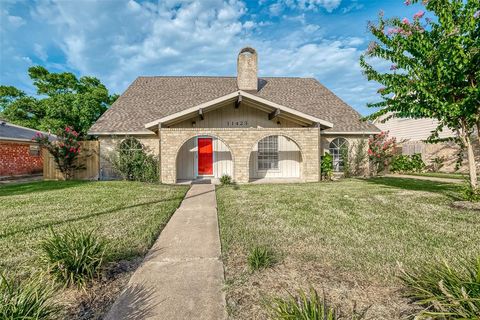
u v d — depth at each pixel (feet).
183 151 43.21
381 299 7.85
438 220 15.98
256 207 20.20
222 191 28.71
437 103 17.52
